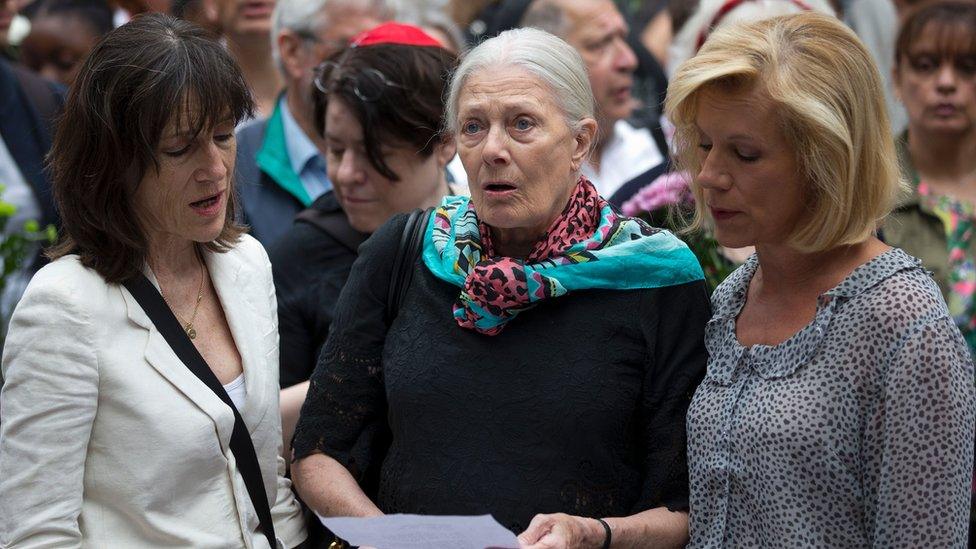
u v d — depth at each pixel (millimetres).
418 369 7457
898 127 14164
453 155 9516
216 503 7266
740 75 6625
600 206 7648
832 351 6719
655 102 16844
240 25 13797
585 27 13758
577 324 7355
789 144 6684
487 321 7320
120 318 7090
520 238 7570
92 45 7133
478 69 7312
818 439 6656
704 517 7176
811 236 6789
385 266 7777
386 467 7633
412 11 14148
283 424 8898
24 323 6926
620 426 7336
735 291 7406
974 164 11719
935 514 6438
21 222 12852
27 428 6852
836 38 6750
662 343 7414
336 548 7953
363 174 9281
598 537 6996
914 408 6453
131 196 7117
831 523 6703
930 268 11227
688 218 9000
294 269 9562
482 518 6352
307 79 11695
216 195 7203
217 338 7621
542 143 7176
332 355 7844
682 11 13945
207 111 6957
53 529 6809
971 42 11523
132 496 7012
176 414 7098
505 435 7293
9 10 16000
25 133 12906
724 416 7039
